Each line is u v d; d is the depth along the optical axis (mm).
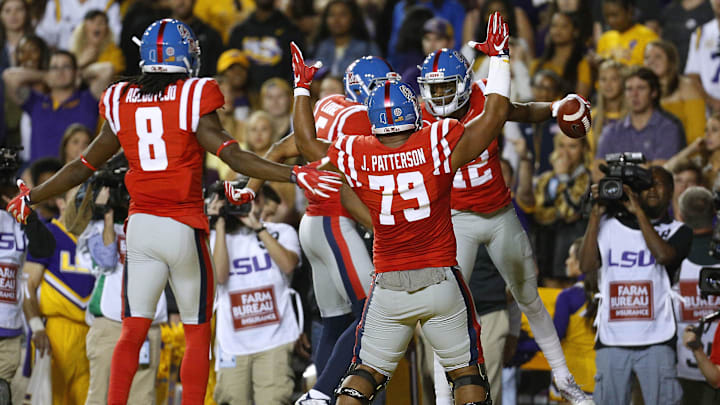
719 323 19297
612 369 19703
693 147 26891
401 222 14555
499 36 14578
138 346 16094
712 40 28406
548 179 27531
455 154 14383
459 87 16516
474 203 17578
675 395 19438
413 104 14617
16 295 20297
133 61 33938
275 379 21188
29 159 33312
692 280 20672
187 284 16234
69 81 32844
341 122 17469
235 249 21438
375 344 15133
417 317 14836
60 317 21859
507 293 21453
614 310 19750
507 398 23031
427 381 21094
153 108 15758
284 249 21453
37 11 36156
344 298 19297
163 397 22188
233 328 21266
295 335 21609
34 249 20594
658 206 19953
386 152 14461
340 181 14641
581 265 20172
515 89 29453
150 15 33938
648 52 28438
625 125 27609
